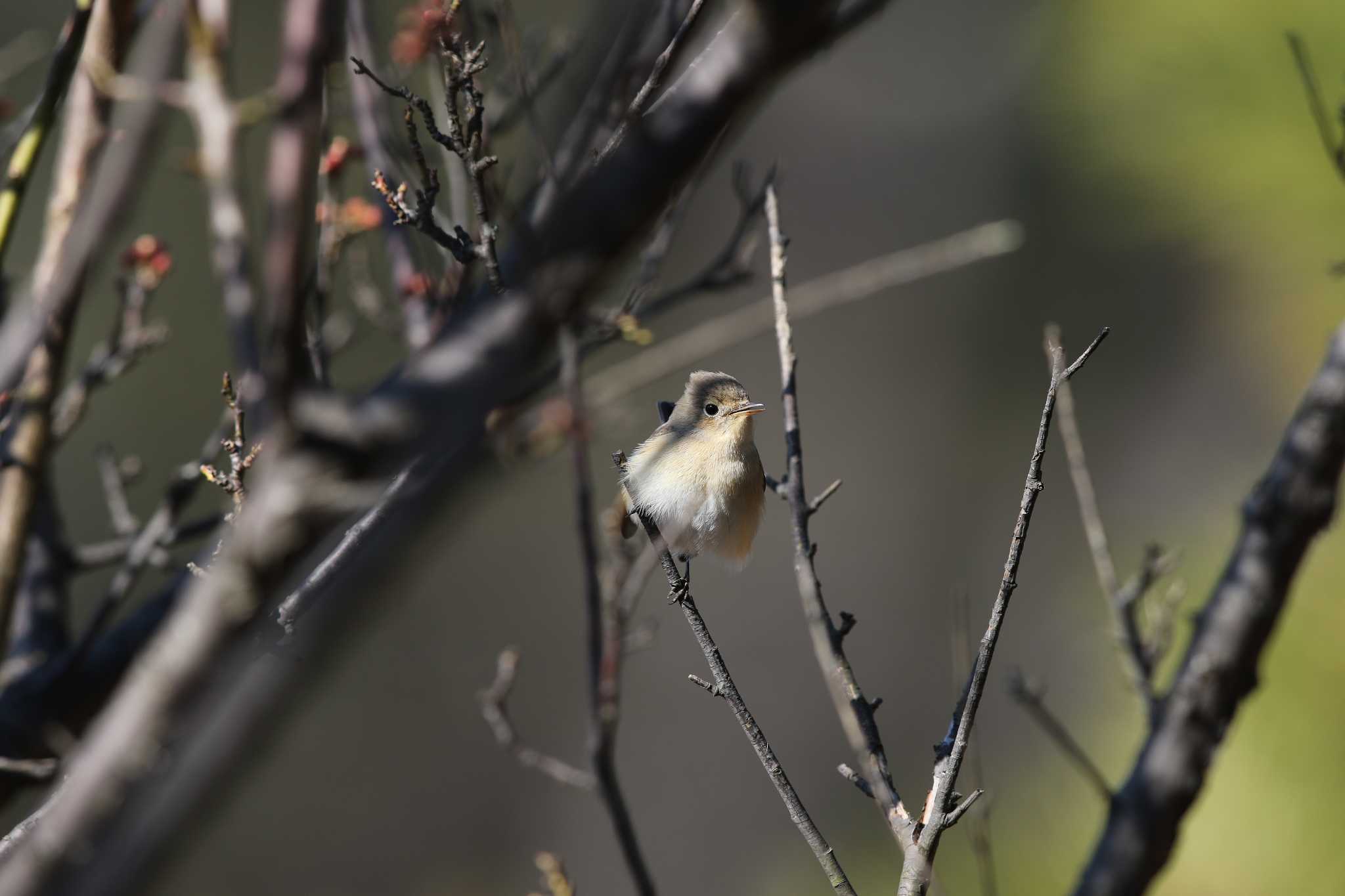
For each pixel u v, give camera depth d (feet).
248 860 70.95
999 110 85.30
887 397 85.61
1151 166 55.31
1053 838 46.93
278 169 9.14
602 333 21.39
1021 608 72.59
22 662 24.91
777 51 8.84
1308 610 37.45
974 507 81.05
